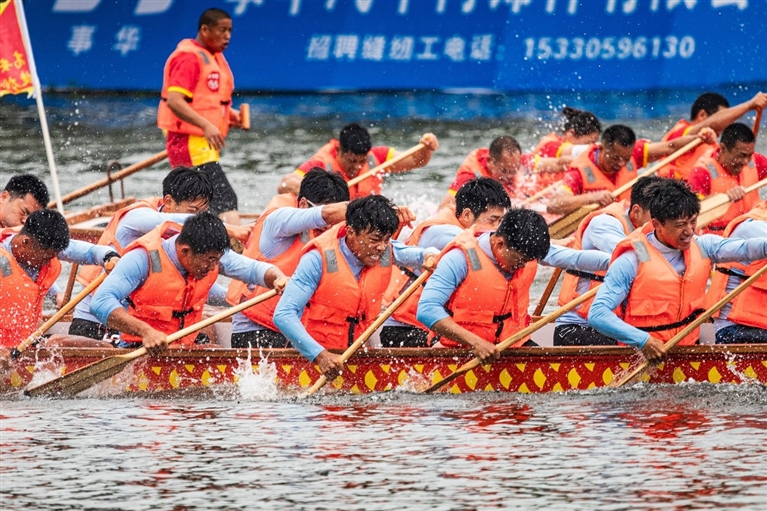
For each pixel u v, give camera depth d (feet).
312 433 67.10
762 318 85.25
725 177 121.49
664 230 79.87
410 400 77.66
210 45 123.85
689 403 75.36
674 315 81.51
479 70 256.11
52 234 82.94
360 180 121.70
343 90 259.60
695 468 58.90
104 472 58.95
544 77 254.06
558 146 143.95
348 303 80.94
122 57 258.37
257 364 80.79
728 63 245.45
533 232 78.64
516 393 80.23
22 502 54.34
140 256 80.74
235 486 56.49
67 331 96.37
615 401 76.43
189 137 122.11
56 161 208.33
